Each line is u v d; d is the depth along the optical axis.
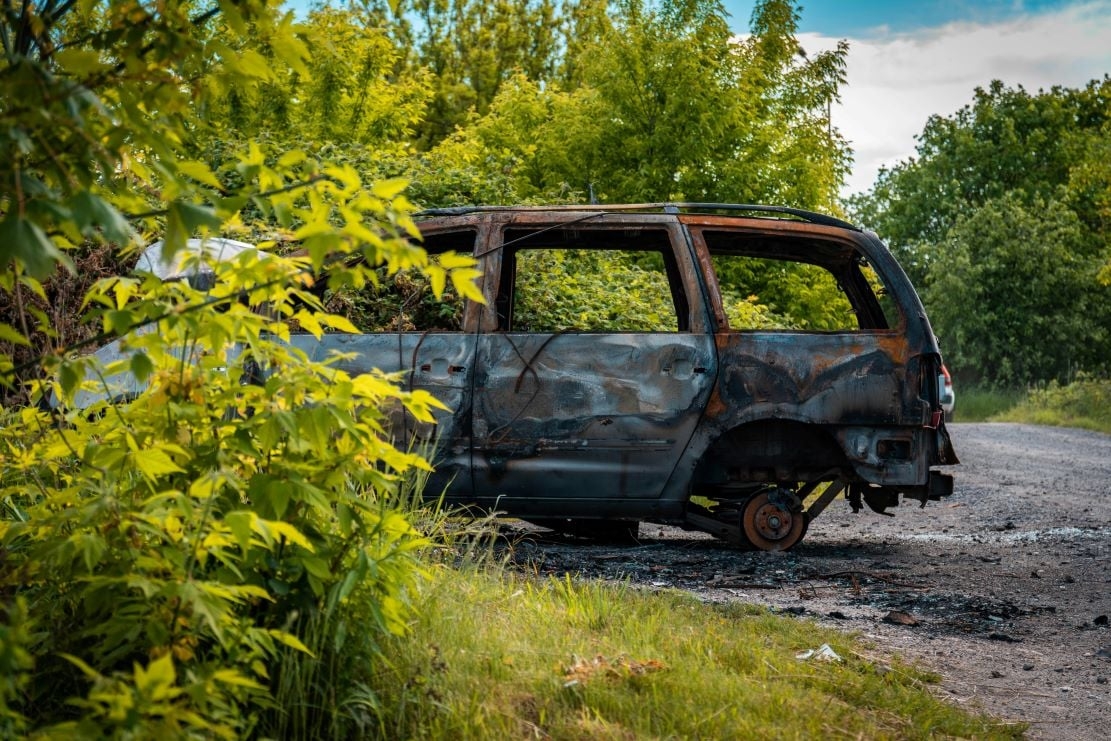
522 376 8.65
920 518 13.06
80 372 3.32
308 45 3.48
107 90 3.24
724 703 4.64
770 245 9.57
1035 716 5.40
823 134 30.14
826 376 8.80
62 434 3.76
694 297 8.86
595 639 5.43
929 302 69.25
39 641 3.77
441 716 4.16
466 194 17.69
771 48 30.67
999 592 8.34
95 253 7.90
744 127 28.98
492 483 8.65
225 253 4.84
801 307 23.91
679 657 5.28
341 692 4.04
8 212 2.71
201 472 3.75
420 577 5.17
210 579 3.71
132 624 3.45
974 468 20.22
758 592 7.77
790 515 9.23
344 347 8.61
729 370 8.75
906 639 6.71
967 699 5.54
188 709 3.11
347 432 3.93
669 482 8.70
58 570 3.77
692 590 7.70
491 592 5.84
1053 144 81.50
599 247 9.42
